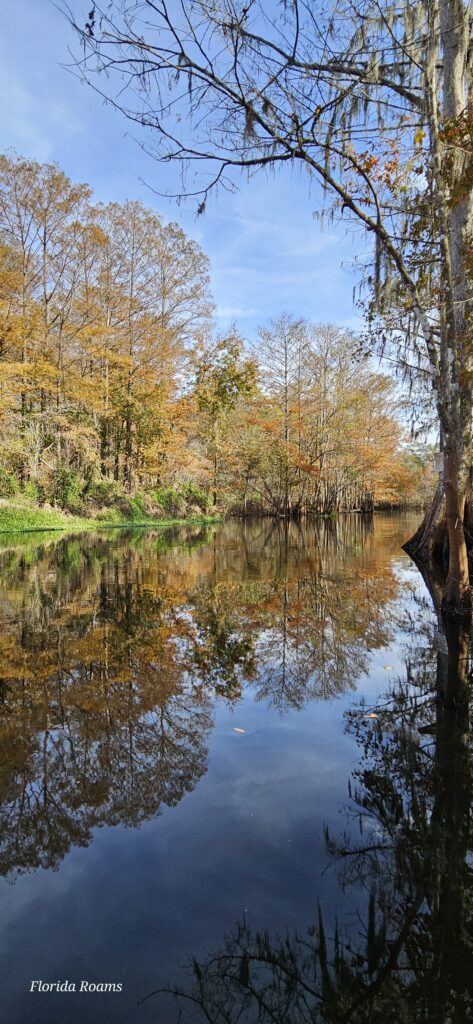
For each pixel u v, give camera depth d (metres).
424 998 1.53
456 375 5.26
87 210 21.98
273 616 6.20
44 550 13.47
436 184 4.75
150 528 23.05
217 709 3.50
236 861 2.02
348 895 1.86
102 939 1.68
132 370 25.03
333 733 3.18
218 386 26.31
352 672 4.28
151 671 4.21
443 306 5.19
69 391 21.67
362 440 29.36
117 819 2.30
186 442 30.62
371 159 4.70
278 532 21.19
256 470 30.64
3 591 7.70
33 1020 1.41
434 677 4.19
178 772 2.68
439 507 11.56
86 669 4.23
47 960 1.61
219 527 24.22
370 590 7.94
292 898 1.84
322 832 2.21
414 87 4.73
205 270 26.22
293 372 28.27
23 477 20.91
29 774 2.65
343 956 1.62
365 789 2.54
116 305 24.75
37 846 2.11
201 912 1.78
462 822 2.28
